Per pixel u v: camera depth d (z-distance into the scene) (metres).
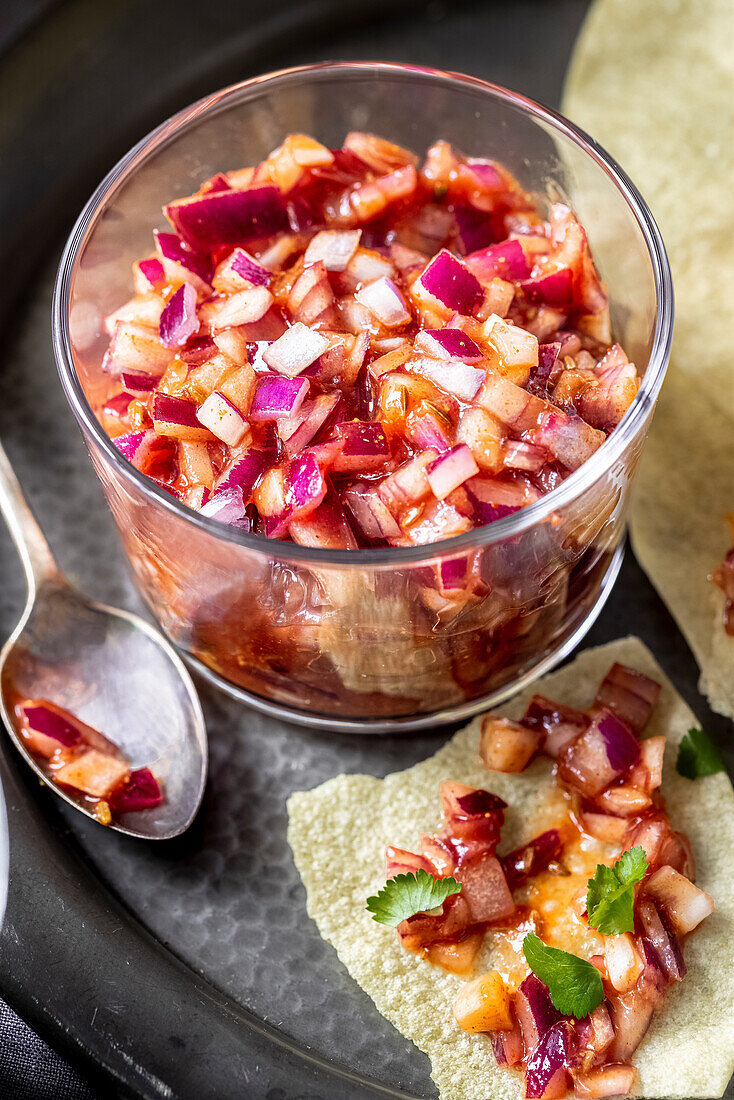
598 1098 0.29
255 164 0.34
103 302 0.32
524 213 0.34
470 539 0.27
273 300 0.31
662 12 0.39
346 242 0.31
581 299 0.32
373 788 0.32
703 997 0.29
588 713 0.32
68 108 0.39
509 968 0.30
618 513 0.31
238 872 0.31
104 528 0.35
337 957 0.30
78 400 0.29
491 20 0.40
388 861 0.30
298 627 0.29
